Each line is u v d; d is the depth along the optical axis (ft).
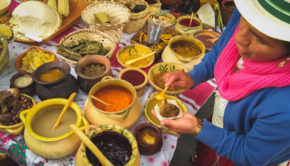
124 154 2.85
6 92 3.29
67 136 2.89
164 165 3.28
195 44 5.22
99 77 3.76
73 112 3.39
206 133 2.94
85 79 3.74
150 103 3.94
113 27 4.83
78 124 3.01
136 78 4.10
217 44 4.13
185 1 6.52
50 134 3.08
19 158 3.26
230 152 2.84
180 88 4.05
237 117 2.98
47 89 3.53
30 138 2.97
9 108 3.33
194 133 3.00
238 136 2.87
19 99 3.49
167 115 3.16
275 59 2.34
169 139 3.55
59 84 3.55
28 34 4.86
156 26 4.89
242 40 2.22
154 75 4.42
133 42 5.19
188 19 6.21
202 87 4.72
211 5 7.04
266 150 2.47
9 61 4.57
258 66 2.52
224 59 3.25
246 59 2.66
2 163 4.75
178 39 5.17
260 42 2.08
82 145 2.65
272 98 2.45
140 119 3.81
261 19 1.90
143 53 4.95
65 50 4.52
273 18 1.88
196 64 4.70
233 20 3.67
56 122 3.10
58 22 5.24
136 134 3.33
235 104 3.04
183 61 4.74
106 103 3.30
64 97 3.69
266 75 2.50
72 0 5.97
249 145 2.66
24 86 3.67
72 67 4.66
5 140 3.28
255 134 2.55
